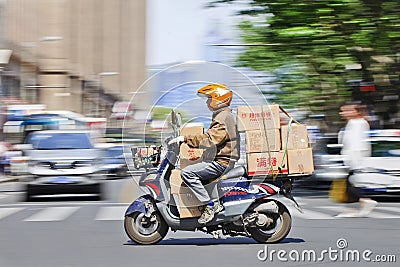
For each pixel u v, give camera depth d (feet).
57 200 71.67
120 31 374.63
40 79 223.10
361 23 83.30
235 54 90.27
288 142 34.86
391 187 63.77
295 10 85.10
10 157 131.03
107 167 107.24
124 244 36.63
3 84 173.06
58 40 234.99
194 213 34.86
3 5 187.32
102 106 298.15
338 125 93.71
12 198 76.69
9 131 133.90
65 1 260.21
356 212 51.65
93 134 75.46
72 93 248.11
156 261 30.94
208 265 29.84
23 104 147.74
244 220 34.83
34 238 39.60
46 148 71.36
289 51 87.56
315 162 82.69
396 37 84.07
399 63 89.97
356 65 89.25
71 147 71.61
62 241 38.14
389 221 47.91
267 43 88.89
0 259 31.94
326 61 86.74
